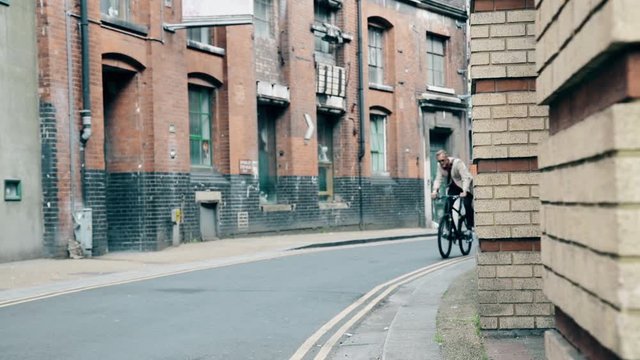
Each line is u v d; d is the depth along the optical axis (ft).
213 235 59.67
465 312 23.61
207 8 51.98
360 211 78.13
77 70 45.78
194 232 57.11
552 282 9.77
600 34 6.63
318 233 71.26
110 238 51.67
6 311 26.45
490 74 20.51
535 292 20.53
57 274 37.32
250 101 63.00
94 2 46.88
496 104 20.63
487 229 20.63
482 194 20.70
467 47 96.58
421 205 87.76
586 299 7.79
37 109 44.01
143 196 51.49
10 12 42.11
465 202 45.03
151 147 51.80
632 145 6.31
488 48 20.52
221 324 23.98
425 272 37.68
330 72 73.87
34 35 43.96
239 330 23.07
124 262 43.42
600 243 6.98
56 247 44.16
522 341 19.83
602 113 6.84
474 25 20.59
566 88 8.57
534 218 20.47
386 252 49.37
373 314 26.61
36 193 43.78
